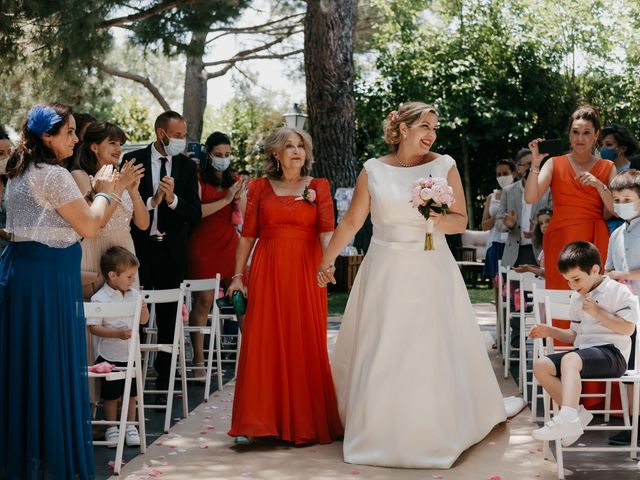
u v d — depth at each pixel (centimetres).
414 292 523
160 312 693
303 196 568
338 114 1488
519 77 2241
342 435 569
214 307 719
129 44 1783
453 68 2184
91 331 545
